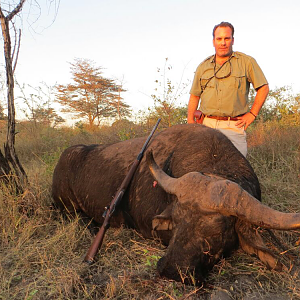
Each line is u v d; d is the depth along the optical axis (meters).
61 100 35.47
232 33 4.73
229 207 2.85
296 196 5.34
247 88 4.91
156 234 4.06
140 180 4.38
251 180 3.70
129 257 3.95
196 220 2.97
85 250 4.13
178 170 3.98
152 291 3.18
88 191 5.06
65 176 5.45
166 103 8.94
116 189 4.68
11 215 4.67
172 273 3.01
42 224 4.79
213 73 4.85
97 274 3.59
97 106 34.41
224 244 3.05
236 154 3.98
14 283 3.46
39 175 6.56
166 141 4.49
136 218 4.35
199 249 2.99
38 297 3.19
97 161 5.14
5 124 11.80
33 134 12.15
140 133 9.45
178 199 3.11
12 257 3.89
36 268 3.72
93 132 13.47
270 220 2.74
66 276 3.40
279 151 7.05
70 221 4.90
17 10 5.04
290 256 3.53
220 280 3.33
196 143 4.18
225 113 4.82
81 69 37.47
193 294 3.03
